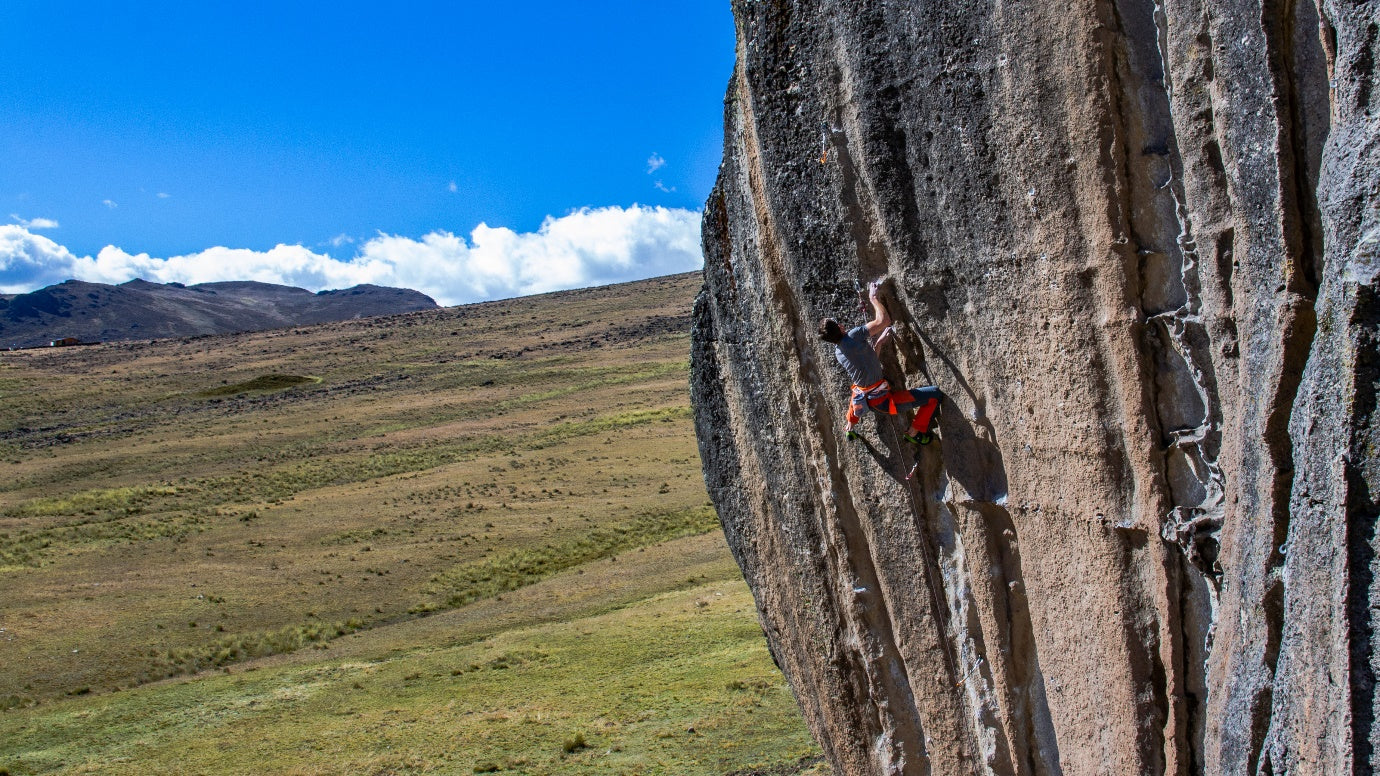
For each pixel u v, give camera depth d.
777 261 8.50
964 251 6.94
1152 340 6.11
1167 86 5.71
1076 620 7.02
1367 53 4.53
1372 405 4.48
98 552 52.00
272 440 91.19
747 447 10.02
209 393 124.88
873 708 9.48
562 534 52.22
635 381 114.00
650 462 71.00
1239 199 5.42
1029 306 6.64
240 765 24.78
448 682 30.84
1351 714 4.61
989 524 7.62
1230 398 5.75
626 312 174.00
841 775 10.33
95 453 87.56
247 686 32.38
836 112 7.44
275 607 42.19
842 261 7.82
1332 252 4.69
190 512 62.03
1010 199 6.52
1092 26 5.79
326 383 130.75
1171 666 6.44
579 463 72.19
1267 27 5.02
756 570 10.63
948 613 8.16
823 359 8.38
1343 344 4.58
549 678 30.05
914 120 6.93
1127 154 5.91
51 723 29.47
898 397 7.50
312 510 61.19
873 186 7.34
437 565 47.81
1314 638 4.89
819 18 7.37
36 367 147.88
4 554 51.94
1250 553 5.59
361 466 76.50
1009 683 7.76
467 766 23.27
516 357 142.12
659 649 31.52
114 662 35.78
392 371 138.25
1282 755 5.20
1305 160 5.05
